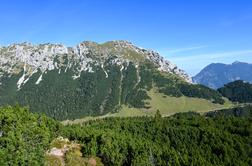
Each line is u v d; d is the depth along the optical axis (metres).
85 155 109.38
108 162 110.62
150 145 134.25
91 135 125.19
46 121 119.12
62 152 104.81
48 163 92.00
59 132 124.62
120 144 117.62
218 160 164.50
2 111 93.44
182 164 134.88
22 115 96.00
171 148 159.25
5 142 81.31
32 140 87.38
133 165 111.31
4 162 77.56
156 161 123.00
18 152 80.12
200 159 146.62
